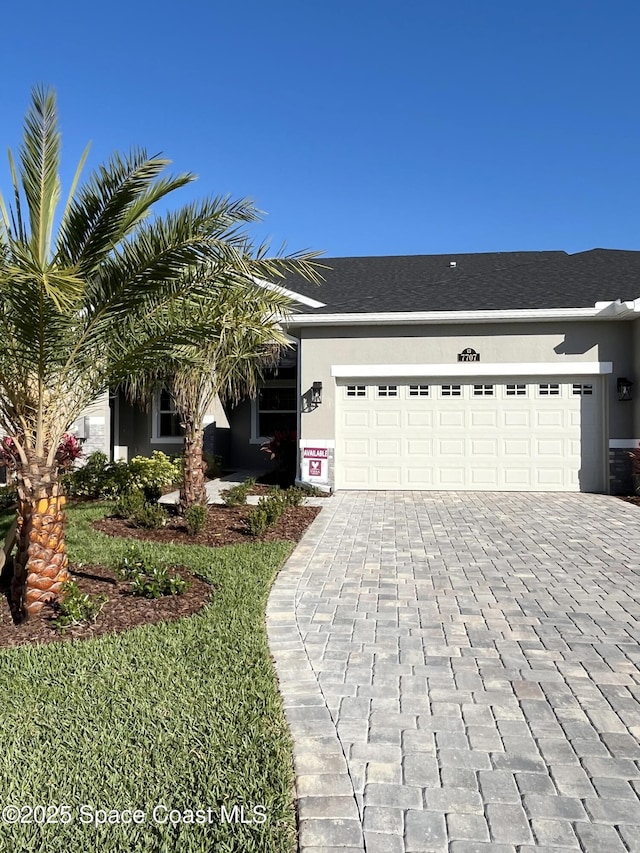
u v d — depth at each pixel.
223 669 3.90
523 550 7.63
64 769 2.76
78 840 2.34
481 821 2.54
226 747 2.98
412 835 2.45
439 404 13.07
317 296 14.24
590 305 12.43
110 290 4.85
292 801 2.64
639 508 10.68
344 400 13.28
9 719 3.22
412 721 3.38
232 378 10.69
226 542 7.93
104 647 4.23
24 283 3.95
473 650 4.41
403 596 5.73
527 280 14.56
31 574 4.88
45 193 4.87
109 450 14.83
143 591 5.50
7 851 2.27
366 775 2.86
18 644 4.36
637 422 12.09
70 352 5.00
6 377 4.80
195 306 5.66
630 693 3.74
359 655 4.31
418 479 13.13
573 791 2.76
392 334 13.03
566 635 4.71
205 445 16.94
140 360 5.21
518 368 12.70
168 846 2.32
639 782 2.83
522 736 3.23
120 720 3.22
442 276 15.54
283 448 14.95
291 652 4.36
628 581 6.22
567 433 12.78
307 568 6.79
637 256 16.12
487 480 12.98
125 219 4.71
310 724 3.33
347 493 12.73
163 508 10.00
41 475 4.97
